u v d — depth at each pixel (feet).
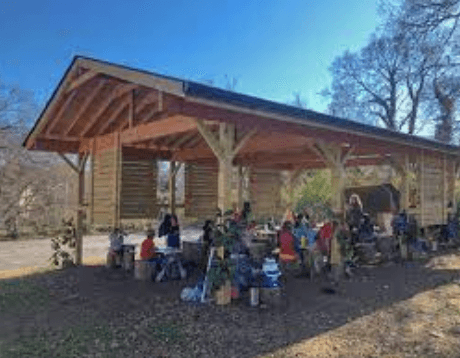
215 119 23.44
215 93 21.17
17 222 75.61
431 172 46.57
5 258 47.09
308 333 19.70
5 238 69.00
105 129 35.94
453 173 51.21
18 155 78.79
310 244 32.91
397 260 39.17
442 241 47.65
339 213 32.94
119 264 35.88
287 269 31.99
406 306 24.08
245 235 30.48
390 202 55.26
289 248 31.86
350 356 17.10
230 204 25.08
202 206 48.03
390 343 18.49
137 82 23.11
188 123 27.84
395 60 114.42
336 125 29.14
